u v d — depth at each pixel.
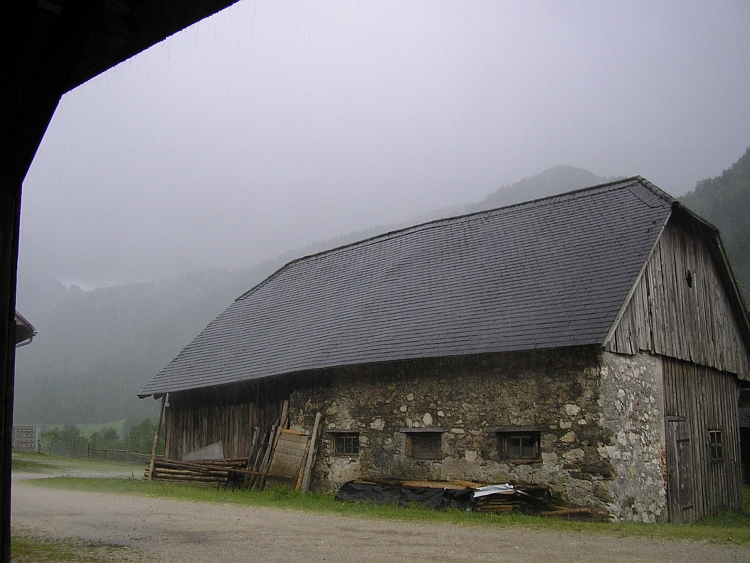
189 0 4.28
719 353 16.95
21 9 4.08
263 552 6.66
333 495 15.14
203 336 23.92
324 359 16.25
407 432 14.42
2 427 3.91
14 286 4.08
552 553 7.21
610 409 11.91
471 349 13.30
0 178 4.02
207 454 19.83
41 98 3.87
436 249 19.03
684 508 13.80
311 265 24.36
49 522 8.70
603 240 14.73
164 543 7.09
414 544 7.59
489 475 12.91
